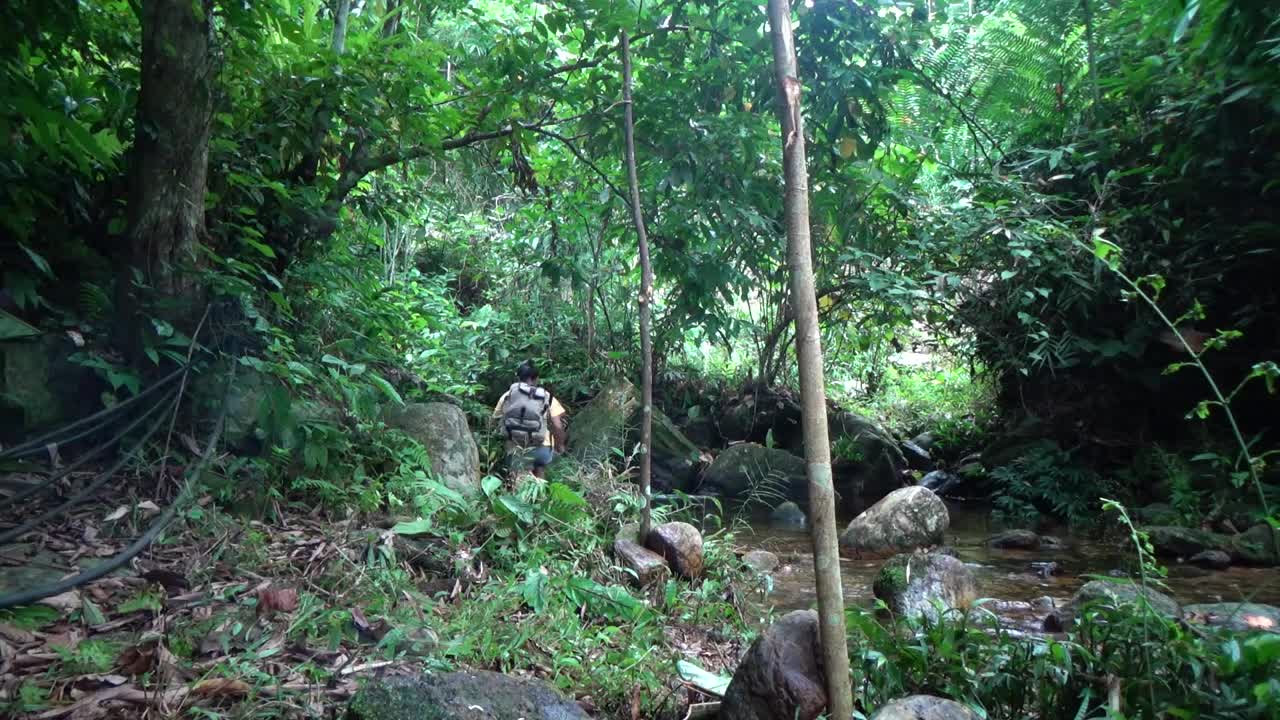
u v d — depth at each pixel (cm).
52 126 427
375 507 430
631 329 1042
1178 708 225
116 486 390
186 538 363
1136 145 754
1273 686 218
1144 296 277
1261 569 579
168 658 263
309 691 259
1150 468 772
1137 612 259
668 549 458
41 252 447
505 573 397
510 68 598
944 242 774
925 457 1052
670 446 934
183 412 429
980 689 264
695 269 663
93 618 290
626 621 373
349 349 536
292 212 533
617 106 586
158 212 425
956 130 895
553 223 828
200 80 424
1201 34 621
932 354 1330
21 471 382
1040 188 796
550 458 650
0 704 230
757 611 440
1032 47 839
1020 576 570
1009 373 922
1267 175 657
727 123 585
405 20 691
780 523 801
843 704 214
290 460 440
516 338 1039
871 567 600
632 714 280
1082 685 252
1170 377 762
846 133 559
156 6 411
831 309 915
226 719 237
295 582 340
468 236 1105
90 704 237
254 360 417
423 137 581
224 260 430
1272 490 646
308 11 581
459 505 446
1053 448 841
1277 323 702
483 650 307
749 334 1034
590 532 459
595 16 563
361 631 307
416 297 929
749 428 1039
